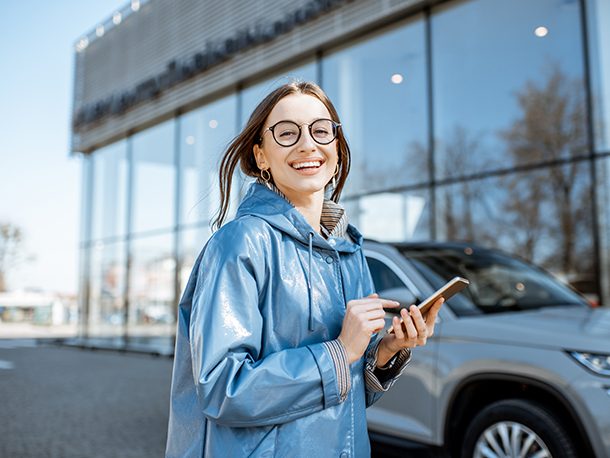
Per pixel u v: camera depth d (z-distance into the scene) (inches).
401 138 333.1
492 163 305.0
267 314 42.2
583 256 272.1
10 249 1450.5
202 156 454.6
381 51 342.0
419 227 324.5
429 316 47.2
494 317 120.7
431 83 320.5
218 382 37.5
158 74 495.8
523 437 105.5
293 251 44.9
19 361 427.2
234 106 430.3
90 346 541.0
